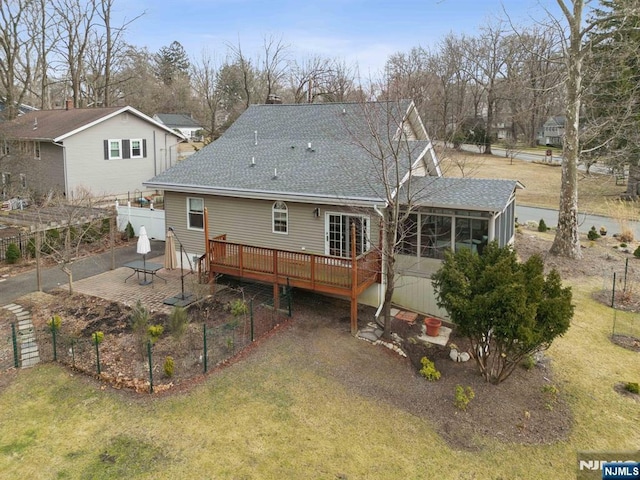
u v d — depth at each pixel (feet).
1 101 114.21
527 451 25.43
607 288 51.78
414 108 56.44
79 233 58.65
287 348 36.24
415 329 40.86
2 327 39.45
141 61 191.72
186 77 259.19
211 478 22.99
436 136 55.31
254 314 42.27
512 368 30.99
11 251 56.65
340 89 127.13
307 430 26.78
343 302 45.85
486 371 31.96
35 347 35.96
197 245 53.83
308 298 46.70
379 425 27.37
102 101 148.46
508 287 28.07
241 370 32.83
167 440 25.70
